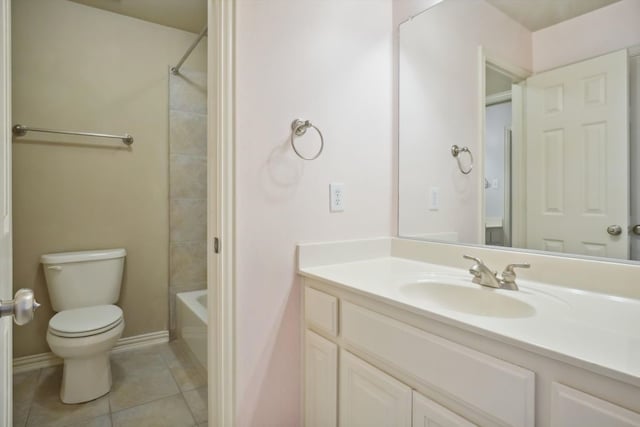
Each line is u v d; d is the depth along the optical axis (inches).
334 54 54.1
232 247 44.6
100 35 84.0
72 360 65.4
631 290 34.6
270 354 48.2
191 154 97.0
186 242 96.7
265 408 48.0
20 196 75.9
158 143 92.0
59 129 79.5
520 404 25.1
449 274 47.5
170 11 85.3
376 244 59.2
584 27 39.0
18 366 76.4
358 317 40.1
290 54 49.3
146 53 89.8
